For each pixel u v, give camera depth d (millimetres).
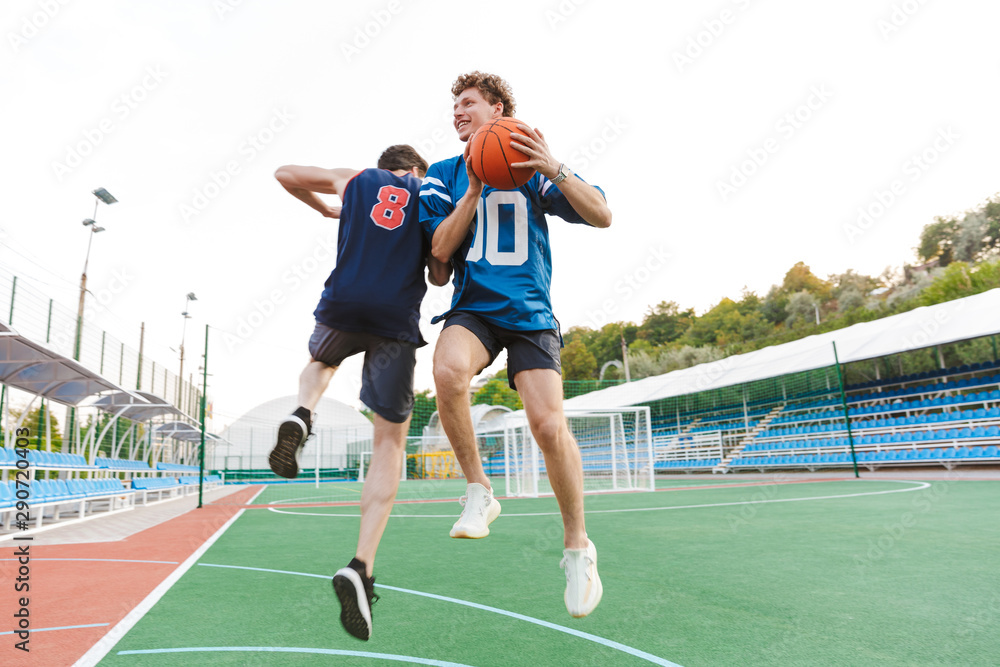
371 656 2486
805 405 27906
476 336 2094
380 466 2129
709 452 28984
